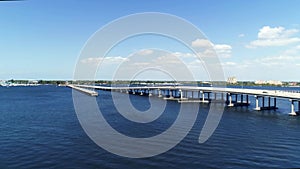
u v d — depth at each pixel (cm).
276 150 2764
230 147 2881
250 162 2380
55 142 3131
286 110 6469
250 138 3316
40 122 4625
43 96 11969
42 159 2489
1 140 3244
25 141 3183
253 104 8131
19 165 2334
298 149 2800
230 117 5200
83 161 2423
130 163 2370
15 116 5422
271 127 4106
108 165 2319
